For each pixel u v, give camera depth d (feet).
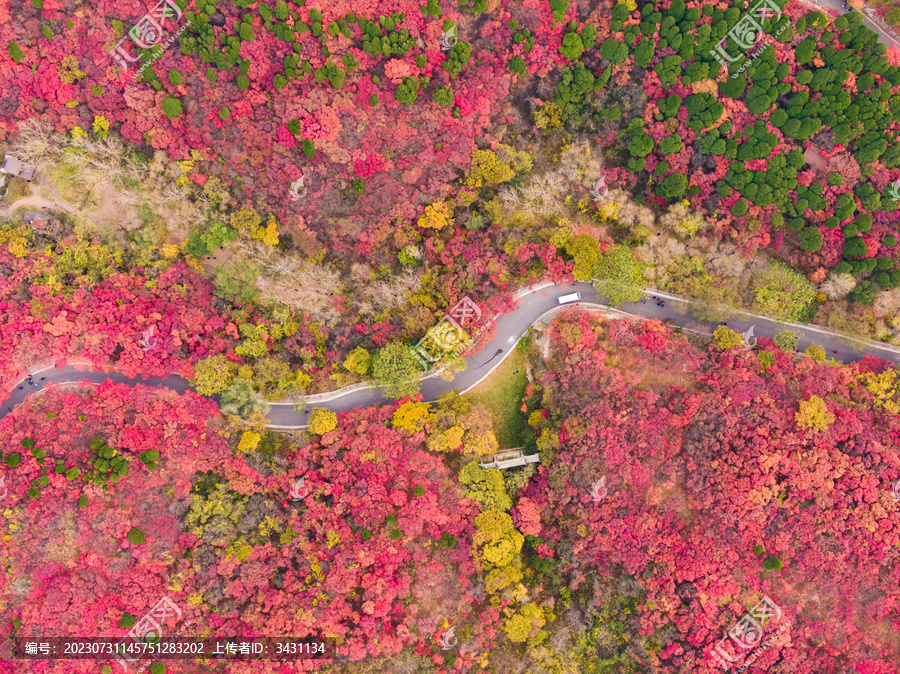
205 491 213.87
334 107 227.61
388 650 201.26
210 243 235.20
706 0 221.46
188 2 212.23
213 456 214.90
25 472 198.18
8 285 218.38
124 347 222.28
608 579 218.18
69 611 190.90
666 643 207.62
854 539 208.74
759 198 232.32
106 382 220.64
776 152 230.68
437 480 221.25
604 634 211.41
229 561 204.13
